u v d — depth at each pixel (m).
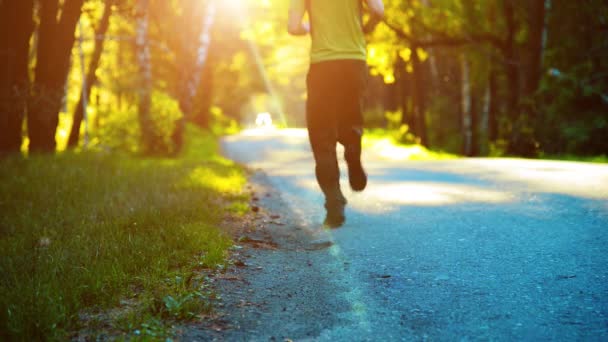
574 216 4.79
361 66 4.45
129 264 3.57
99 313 2.83
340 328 2.71
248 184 8.82
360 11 4.49
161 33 20.20
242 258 4.02
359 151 4.65
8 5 9.95
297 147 24.88
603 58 19.97
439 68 33.72
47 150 11.62
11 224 5.05
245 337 2.62
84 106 16.38
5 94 10.03
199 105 40.12
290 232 5.05
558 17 21.23
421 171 10.01
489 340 2.48
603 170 7.90
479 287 3.16
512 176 8.03
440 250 4.00
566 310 2.73
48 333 2.53
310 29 4.53
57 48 10.99
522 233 4.32
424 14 22.36
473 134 27.70
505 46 22.11
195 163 12.32
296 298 3.17
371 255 4.02
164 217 5.09
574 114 19.81
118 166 10.45
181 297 2.97
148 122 16.48
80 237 4.35
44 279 3.22
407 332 2.62
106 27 15.91
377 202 6.36
